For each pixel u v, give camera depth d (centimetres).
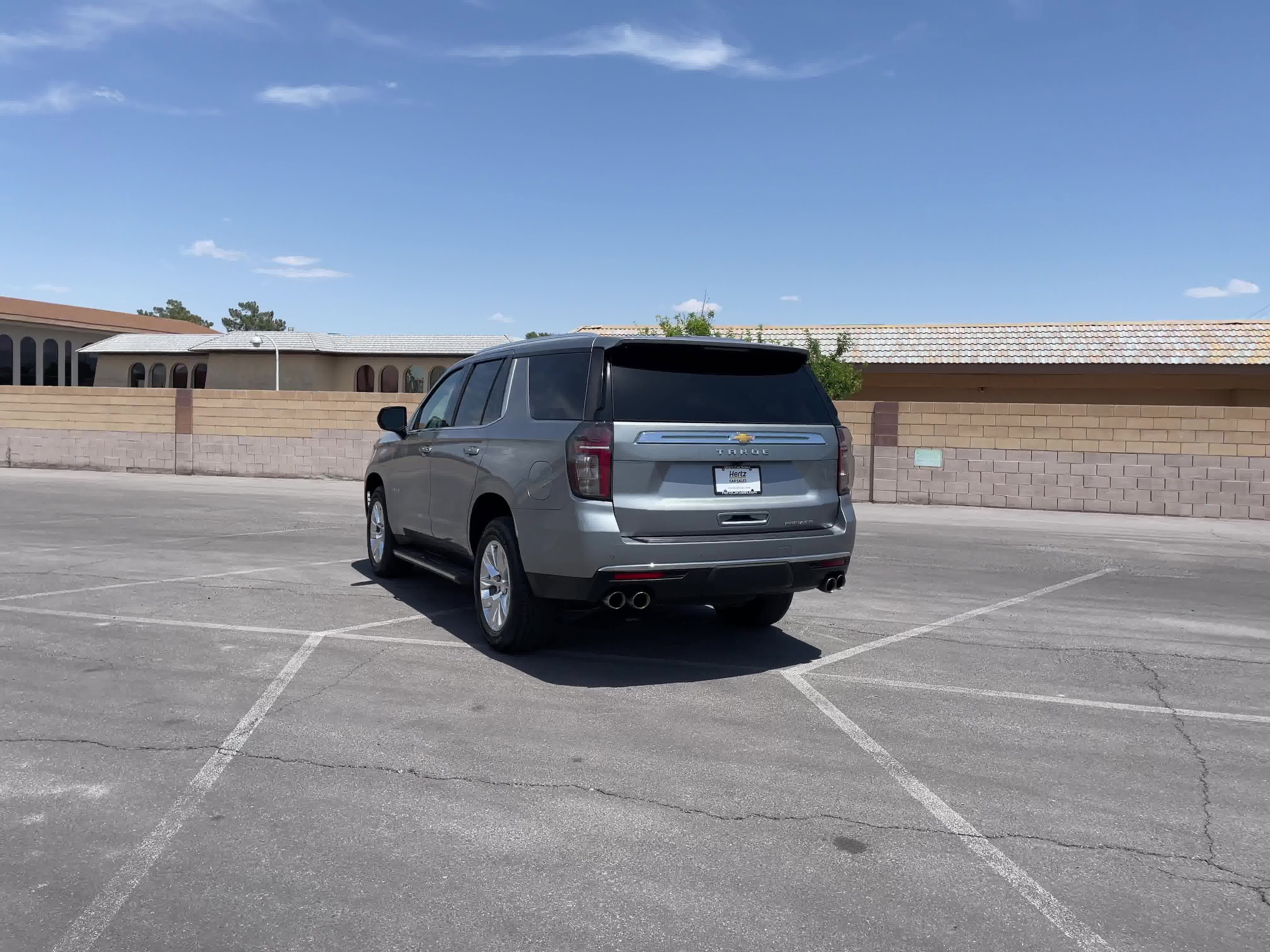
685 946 290
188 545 1089
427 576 896
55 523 1280
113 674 567
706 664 609
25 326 5184
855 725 495
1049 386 2364
